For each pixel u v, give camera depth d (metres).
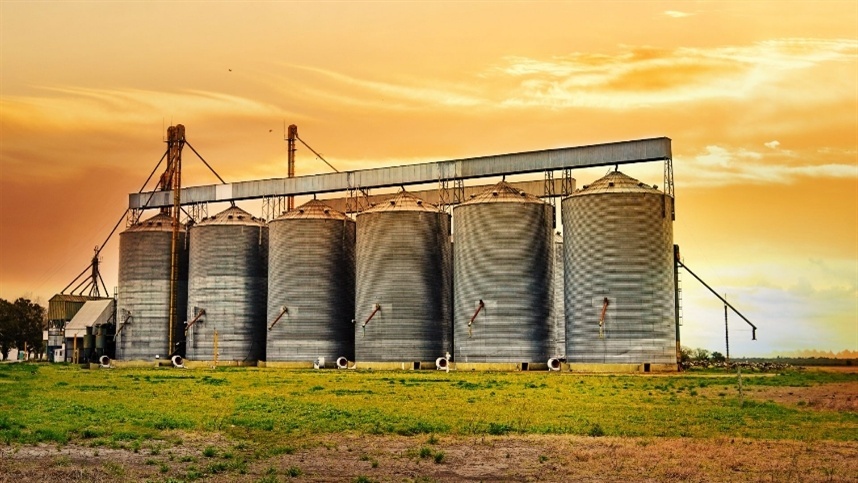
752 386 84.06
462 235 129.38
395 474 35.19
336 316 142.38
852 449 40.84
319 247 142.38
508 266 125.38
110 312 167.88
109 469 35.72
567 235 123.12
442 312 136.00
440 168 140.25
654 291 116.94
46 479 33.75
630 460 37.81
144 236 159.12
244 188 159.50
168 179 169.25
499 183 132.00
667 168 124.00
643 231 117.25
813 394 73.56
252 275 150.50
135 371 126.69
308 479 34.28
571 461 37.84
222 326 148.62
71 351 169.62
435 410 58.88
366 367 134.12
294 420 52.66
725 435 46.06
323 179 151.62
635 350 115.88
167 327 157.25
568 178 130.75
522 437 45.31
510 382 91.06
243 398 69.06
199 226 152.38
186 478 34.12
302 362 140.25
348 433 47.16
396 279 133.88
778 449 40.78
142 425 49.75
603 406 61.84
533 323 125.44
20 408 59.38
